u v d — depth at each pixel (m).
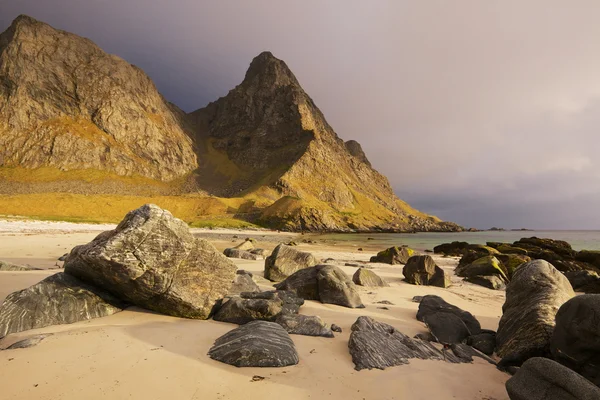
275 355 5.29
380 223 155.00
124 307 7.84
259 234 78.75
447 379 5.25
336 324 7.97
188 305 7.38
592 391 3.81
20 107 154.25
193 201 124.69
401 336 6.83
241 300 7.82
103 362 4.87
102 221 72.50
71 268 7.53
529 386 4.25
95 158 160.62
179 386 4.37
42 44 175.75
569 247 32.97
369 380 4.99
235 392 4.34
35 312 6.38
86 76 181.88
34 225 47.59
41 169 144.38
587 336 4.85
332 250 40.72
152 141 189.12
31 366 4.63
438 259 32.66
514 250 28.69
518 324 6.58
